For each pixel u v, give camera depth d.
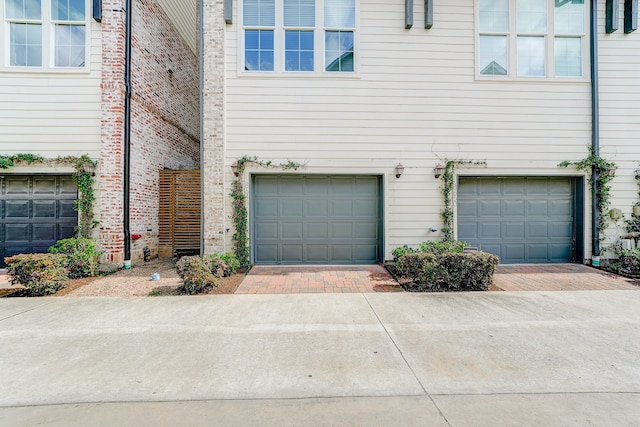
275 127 7.12
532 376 2.81
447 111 7.25
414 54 7.22
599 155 7.27
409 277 5.71
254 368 2.93
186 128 10.45
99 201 6.96
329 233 7.37
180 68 10.05
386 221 7.21
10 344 3.39
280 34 7.13
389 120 7.21
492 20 7.33
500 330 3.75
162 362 3.04
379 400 2.48
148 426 2.19
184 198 8.68
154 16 8.48
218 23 7.02
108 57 6.96
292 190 7.32
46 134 6.91
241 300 4.85
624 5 7.28
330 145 7.17
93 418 2.28
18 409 2.37
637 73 7.32
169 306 4.57
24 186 7.10
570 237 7.55
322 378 2.77
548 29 7.28
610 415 2.31
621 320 4.05
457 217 7.36
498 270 6.81
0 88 6.85
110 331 3.73
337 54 7.27
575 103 7.29
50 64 6.95
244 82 7.09
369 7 7.20
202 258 5.62
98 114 6.98
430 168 7.25
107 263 6.80
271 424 2.21
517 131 7.29
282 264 7.31
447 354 3.19
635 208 7.16
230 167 7.07
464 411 2.35
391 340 3.50
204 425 2.21
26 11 6.92
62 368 2.93
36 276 5.03
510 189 7.48
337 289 5.45
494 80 7.26
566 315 4.21
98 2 6.88
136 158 7.64
